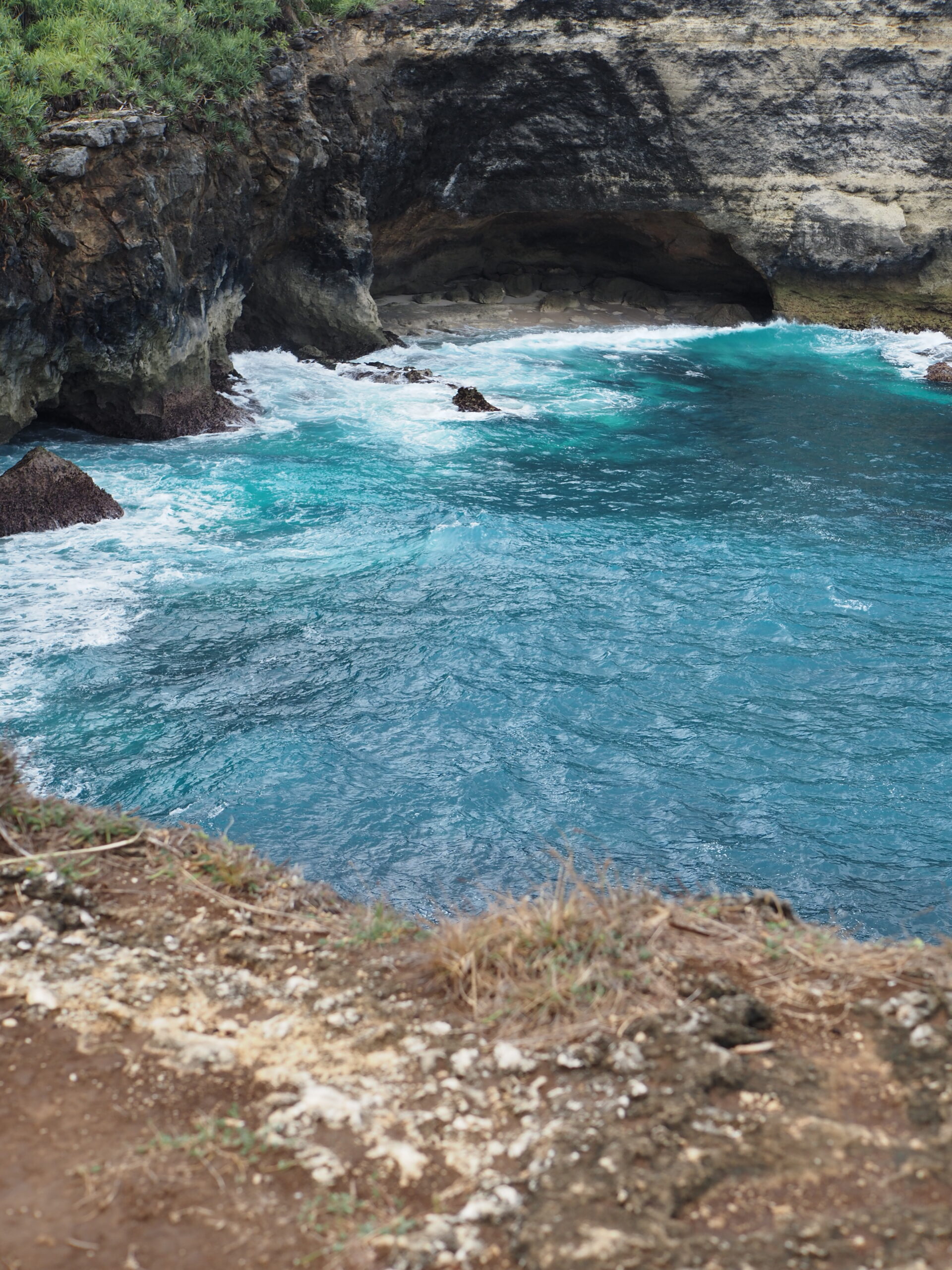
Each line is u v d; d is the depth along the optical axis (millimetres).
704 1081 3900
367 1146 3701
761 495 19656
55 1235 3314
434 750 11492
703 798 10898
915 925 9305
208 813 10266
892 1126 3707
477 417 24219
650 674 13156
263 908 5285
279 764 11078
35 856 5477
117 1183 3520
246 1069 4086
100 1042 4199
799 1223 3295
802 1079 3939
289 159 24281
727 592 15383
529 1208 3410
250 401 24312
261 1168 3607
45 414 22453
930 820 10688
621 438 23078
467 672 13023
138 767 10891
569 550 16734
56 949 4781
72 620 13969
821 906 9500
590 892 5160
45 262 19656
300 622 14148
